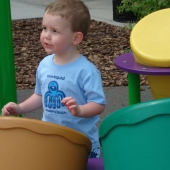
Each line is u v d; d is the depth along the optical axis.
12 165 2.24
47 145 2.26
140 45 3.05
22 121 2.22
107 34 8.58
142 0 6.14
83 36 2.89
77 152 2.38
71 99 2.55
